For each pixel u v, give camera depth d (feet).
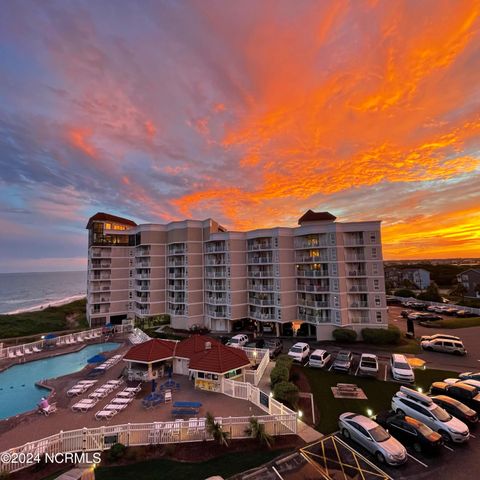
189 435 55.11
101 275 186.29
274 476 45.68
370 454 50.70
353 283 136.15
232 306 159.43
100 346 133.28
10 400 78.54
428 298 230.27
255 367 96.94
